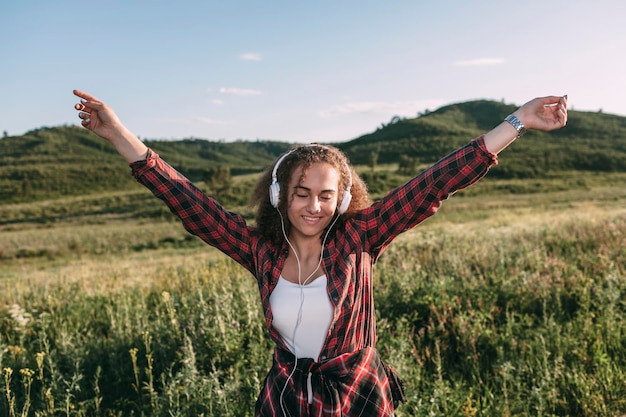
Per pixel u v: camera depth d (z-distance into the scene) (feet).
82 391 14.78
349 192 7.73
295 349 7.57
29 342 19.48
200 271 31.48
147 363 16.29
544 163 355.36
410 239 37.42
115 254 108.58
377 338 16.31
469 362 15.35
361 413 7.26
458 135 517.96
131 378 15.66
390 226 7.76
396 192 7.75
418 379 13.83
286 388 7.35
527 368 14.17
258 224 8.10
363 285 7.69
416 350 15.92
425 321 18.79
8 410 13.74
